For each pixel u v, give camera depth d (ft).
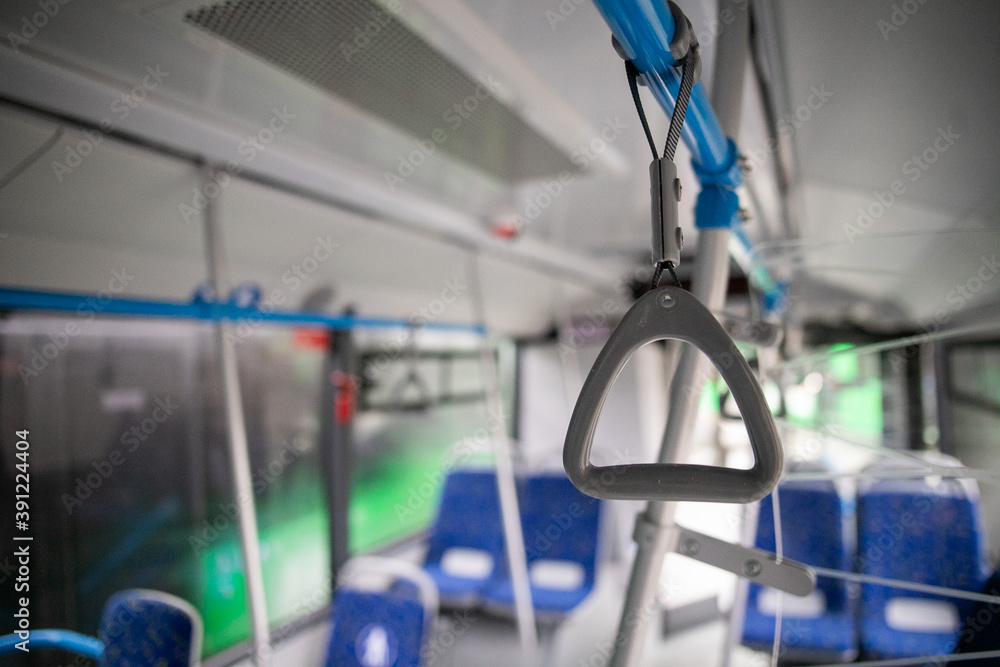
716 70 3.08
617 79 5.54
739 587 8.99
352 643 8.30
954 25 2.82
